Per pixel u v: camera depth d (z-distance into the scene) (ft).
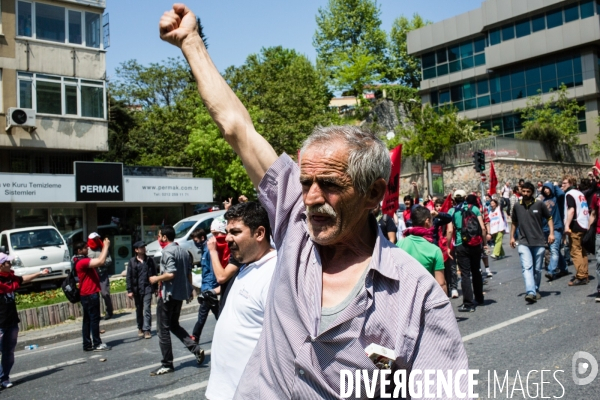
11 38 77.15
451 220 30.68
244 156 7.40
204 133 102.32
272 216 6.88
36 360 29.07
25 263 56.13
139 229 81.87
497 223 51.80
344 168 5.60
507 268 44.47
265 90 120.88
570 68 131.23
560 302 28.58
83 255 30.53
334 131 5.83
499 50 139.95
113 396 20.02
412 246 19.44
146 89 150.41
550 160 111.55
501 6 138.31
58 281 58.95
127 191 78.07
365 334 5.39
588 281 33.65
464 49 149.79
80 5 82.89
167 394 19.53
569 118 123.75
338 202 5.62
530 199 29.66
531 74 137.80
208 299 17.78
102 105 83.87
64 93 80.84
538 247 29.45
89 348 30.14
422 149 110.63
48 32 80.38
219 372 10.37
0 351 23.50
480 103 147.74
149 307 32.94
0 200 68.85
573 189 33.99
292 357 5.61
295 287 5.75
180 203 85.61
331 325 5.36
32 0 79.00
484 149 102.89
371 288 5.43
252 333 10.16
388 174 5.93
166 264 22.86
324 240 5.68
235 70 118.62
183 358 25.62
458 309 29.35
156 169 88.58
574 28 128.16
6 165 79.15
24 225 72.84
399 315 5.36
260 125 112.16
